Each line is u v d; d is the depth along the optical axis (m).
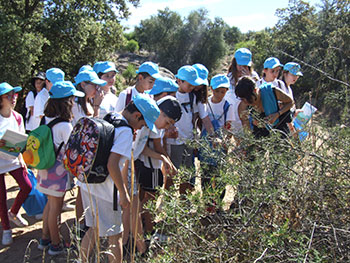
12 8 12.83
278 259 1.93
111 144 2.47
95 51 15.02
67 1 13.23
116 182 2.49
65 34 13.03
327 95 2.91
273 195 2.13
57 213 3.31
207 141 2.84
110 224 2.67
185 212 2.21
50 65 14.37
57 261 3.27
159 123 3.13
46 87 5.56
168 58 48.41
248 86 3.54
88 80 3.83
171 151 3.80
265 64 4.71
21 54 10.64
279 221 2.26
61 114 3.21
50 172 3.21
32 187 4.07
